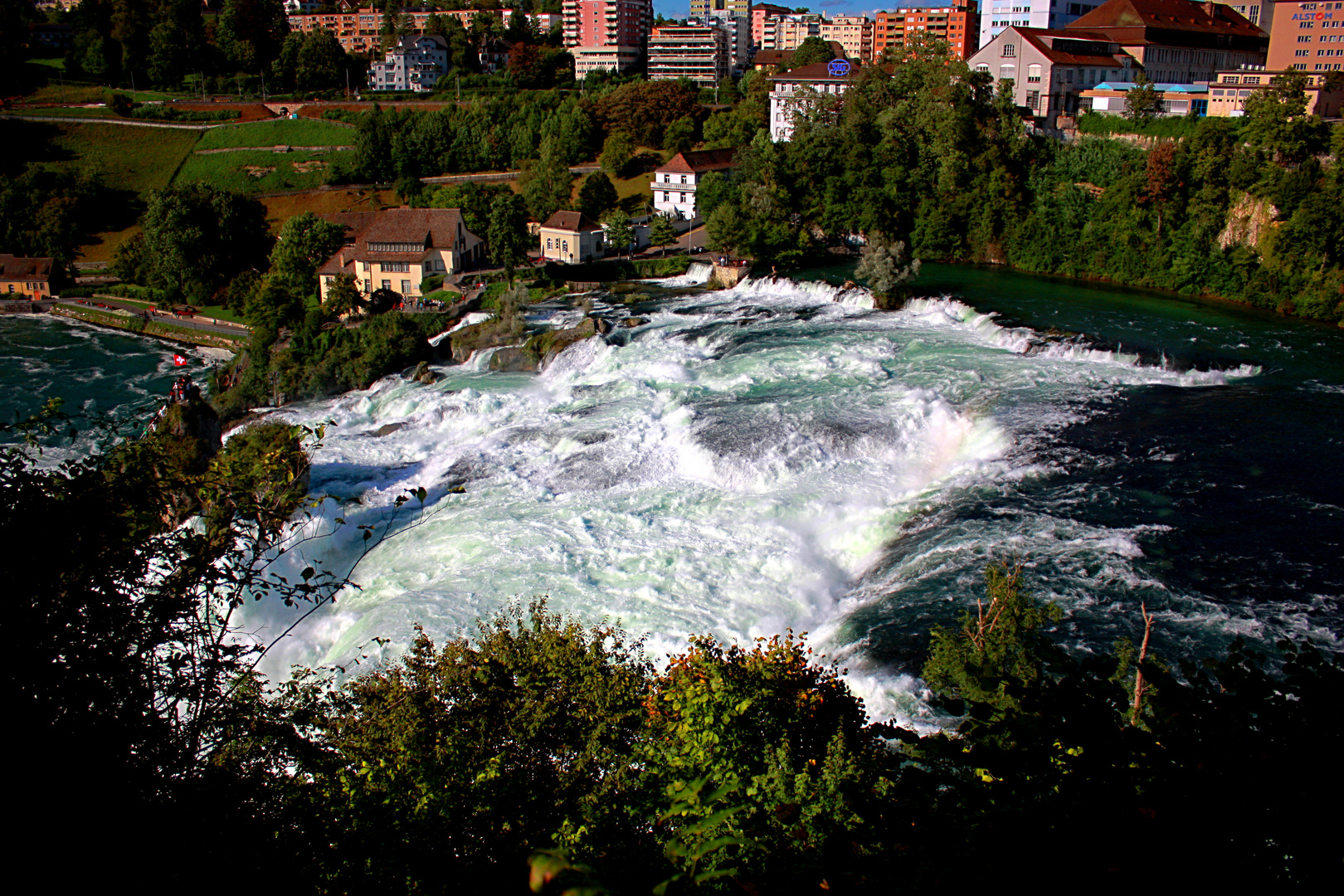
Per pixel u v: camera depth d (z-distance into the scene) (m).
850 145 118.25
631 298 99.31
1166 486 47.56
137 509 14.12
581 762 21.81
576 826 19.73
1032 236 107.00
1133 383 63.97
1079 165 108.88
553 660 25.28
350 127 198.62
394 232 113.62
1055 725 11.77
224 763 15.57
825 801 19.50
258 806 14.97
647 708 24.48
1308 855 10.01
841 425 58.12
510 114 191.25
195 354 110.56
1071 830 10.47
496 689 23.84
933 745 12.46
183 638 14.01
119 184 177.62
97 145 188.75
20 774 11.45
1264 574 39.22
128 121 197.50
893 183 115.19
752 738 22.98
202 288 125.62
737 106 187.88
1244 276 90.62
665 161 175.62
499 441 63.66
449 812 19.28
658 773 21.56
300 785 16.44
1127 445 52.84
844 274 101.81
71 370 103.00
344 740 21.69
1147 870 9.94
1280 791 10.52
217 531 14.76
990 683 12.70
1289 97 92.69
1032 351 72.56
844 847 11.46
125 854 12.05
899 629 38.22
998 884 10.16
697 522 50.31
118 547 13.61
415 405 74.88
